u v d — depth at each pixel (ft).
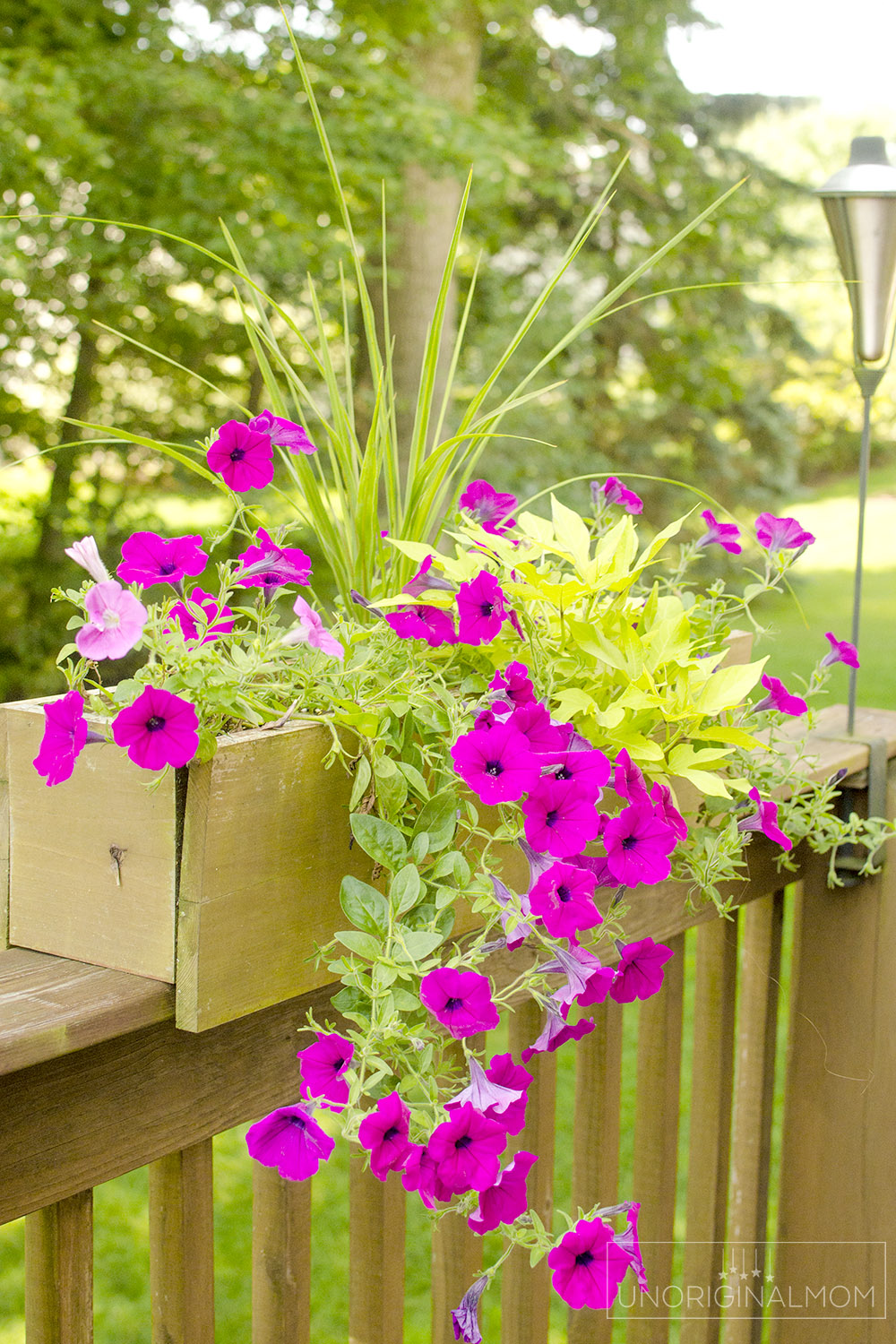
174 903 4.31
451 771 4.63
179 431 27.32
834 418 60.08
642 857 4.76
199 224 21.99
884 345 6.46
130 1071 4.38
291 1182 4.93
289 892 4.46
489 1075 4.52
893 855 6.48
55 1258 4.44
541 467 37.35
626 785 4.79
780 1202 6.89
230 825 4.31
